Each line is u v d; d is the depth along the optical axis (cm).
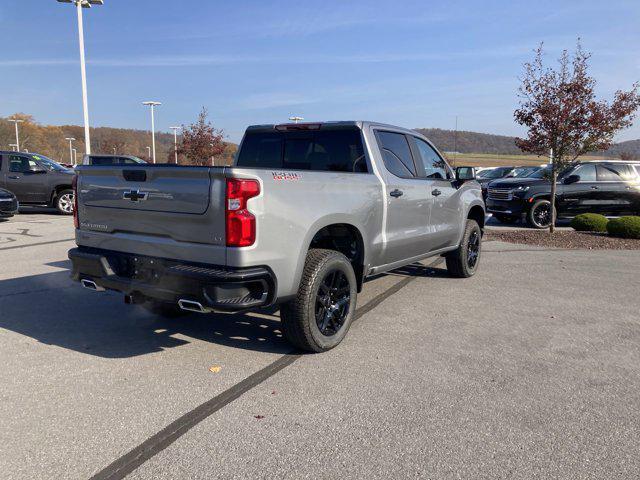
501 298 630
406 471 269
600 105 1219
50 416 323
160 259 393
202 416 326
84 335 477
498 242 1134
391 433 307
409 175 582
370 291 662
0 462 273
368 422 320
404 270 804
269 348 448
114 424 315
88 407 336
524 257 940
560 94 1216
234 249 357
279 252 382
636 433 310
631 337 488
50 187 1529
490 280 734
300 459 279
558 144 1255
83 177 444
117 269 421
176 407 338
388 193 520
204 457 280
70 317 532
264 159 588
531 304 604
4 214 1286
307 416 327
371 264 512
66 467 270
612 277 762
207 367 404
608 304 606
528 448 292
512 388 371
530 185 1422
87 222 446
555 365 416
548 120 1229
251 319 532
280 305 417
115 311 556
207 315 544
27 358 419
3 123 8331
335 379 384
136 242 405
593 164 1466
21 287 656
